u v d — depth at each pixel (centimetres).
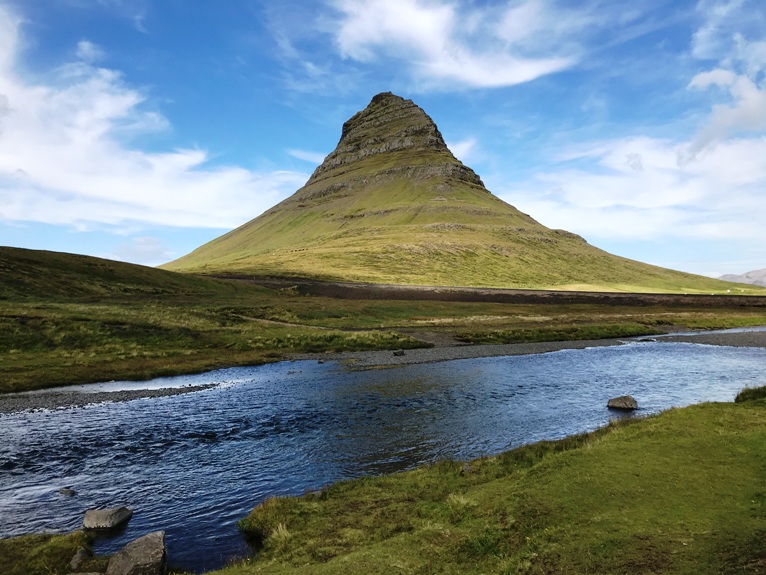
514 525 1317
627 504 1320
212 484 2100
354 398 3706
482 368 5000
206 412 3378
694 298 13325
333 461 2347
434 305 11119
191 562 1455
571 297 13212
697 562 1011
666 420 2152
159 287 11638
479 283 18350
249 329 7319
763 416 2077
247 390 4106
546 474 1645
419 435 2727
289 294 12938
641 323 9519
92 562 1415
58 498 1978
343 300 11488
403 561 1223
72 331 5966
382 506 1664
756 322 9794
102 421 3175
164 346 6097
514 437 2644
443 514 1506
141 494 2008
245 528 1644
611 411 3191
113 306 8188
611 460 1675
